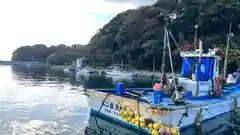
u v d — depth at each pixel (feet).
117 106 52.19
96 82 175.73
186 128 48.29
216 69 62.13
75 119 58.18
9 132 47.32
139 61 294.25
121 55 330.13
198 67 58.80
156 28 313.32
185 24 283.59
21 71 330.75
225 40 229.45
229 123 55.72
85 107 72.95
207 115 53.57
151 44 282.15
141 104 46.29
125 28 359.05
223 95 65.10
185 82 58.39
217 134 47.96
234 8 253.65
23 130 48.93
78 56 535.19
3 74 253.44
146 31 325.42
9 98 88.89
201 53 59.06
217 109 56.54
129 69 292.81
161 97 49.93
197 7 285.02
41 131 48.60
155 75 236.22
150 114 45.16
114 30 405.18
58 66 487.61
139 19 359.46
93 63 377.09
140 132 47.34
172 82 57.47
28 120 56.85
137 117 46.96
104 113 56.34
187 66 63.31
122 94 56.13
